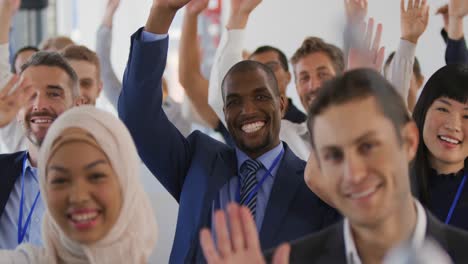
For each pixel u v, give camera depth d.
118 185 1.60
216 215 1.31
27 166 2.53
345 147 1.23
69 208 1.55
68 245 1.60
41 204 2.48
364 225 1.28
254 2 3.10
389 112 1.24
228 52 3.10
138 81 2.45
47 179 1.57
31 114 2.56
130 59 2.48
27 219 2.46
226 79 2.48
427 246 1.10
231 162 2.46
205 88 3.53
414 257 1.07
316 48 3.38
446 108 2.25
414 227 1.30
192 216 2.38
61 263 1.62
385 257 1.30
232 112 2.43
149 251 1.67
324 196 1.91
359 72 1.29
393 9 4.63
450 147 2.24
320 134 1.26
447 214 2.24
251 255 1.29
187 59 3.56
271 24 5.77
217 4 5.93
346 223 1.36
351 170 1.22
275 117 2.43
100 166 1.57
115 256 1.59
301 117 3.37
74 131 1.58
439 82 2.28
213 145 2.54
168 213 3.86
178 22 5.83
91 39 6.73
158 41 2.44
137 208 1.63
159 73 2.46
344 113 1.23
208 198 2.37
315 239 1.40
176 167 2.53
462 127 2.24
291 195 2.33
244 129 2.41
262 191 2.38
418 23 2.98
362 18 3.07
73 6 6.77
